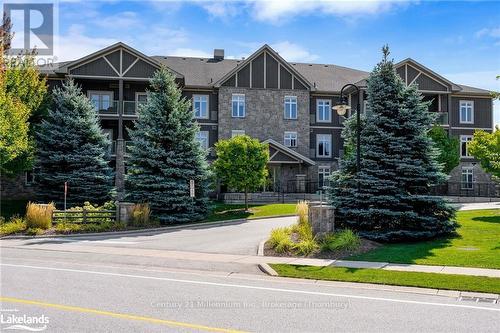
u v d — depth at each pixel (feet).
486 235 63.46
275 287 34.83
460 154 147.23
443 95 143.64
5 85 98.63
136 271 41.68
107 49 122.93
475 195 143.33
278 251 51.62
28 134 107.76
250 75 138.00
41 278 37.11
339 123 144.87
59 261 47.32
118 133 126.72
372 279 36.96
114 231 76.89
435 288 34.37
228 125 135.95
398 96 65.62
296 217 97.50
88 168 100.32
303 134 139.95
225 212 101.81
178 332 22.75
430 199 61.77
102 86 131.54
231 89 136.67
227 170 102.32
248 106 137.39
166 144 92.89
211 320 25.05
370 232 60.95
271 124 138.31
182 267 43.80
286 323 24.72
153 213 88.02
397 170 63.05
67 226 76.23
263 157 104.17
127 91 132.87
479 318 26.27
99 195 101.50
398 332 23.47
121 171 122.11
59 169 101.50
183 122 93.50
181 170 89.56
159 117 91.15
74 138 102.06
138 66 124.98
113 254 51.85
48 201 101.19
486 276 37.47
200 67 146.41
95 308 27.25
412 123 63.87
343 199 63.98
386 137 63.72
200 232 75.05
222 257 49.39
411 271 39.75
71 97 104.88
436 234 62.39
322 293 32.73
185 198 88.89
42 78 125.08
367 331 23.56
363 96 136.67
